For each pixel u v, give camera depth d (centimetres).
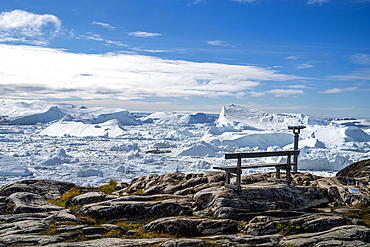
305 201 627
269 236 474
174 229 508
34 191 841
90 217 592
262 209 584
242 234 495
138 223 567
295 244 436
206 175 877
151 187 832
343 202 638
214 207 588
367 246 418
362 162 1035
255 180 818
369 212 577
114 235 493
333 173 2180
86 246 420
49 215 588
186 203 614
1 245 423
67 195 824
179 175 945
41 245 425
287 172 695
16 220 562
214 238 476
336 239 448
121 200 666
